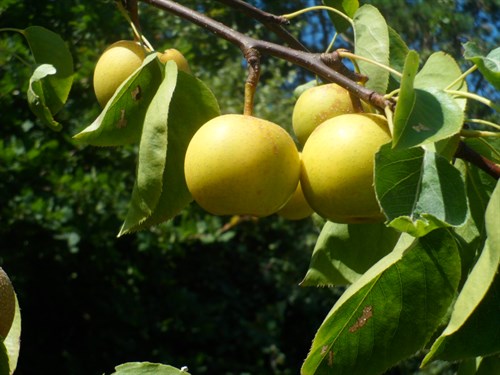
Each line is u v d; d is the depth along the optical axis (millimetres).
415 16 1852
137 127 513
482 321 424
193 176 443
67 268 1833
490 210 357
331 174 428
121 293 1970
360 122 435
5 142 1610
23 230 1620
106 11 1642
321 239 527
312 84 663
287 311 2482
